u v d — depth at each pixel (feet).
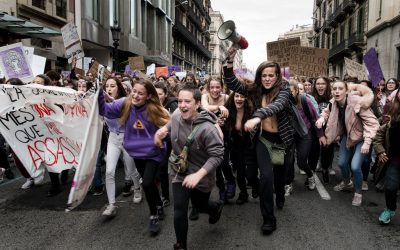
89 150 13.33
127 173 17.66
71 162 17.33
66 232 13.99
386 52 81.15
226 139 16.66
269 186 13.55
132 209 16.58
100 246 12.80
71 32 32.24
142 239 13.38
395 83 27.61
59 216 15.65
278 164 13.80
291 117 13.85
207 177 11.66
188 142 11.18
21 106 16.74
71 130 17.15
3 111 16.52
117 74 30.19
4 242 13.12
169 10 135.33
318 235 13.74
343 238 13.48
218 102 16.94
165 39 128.77
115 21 54.95
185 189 11.43
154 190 13.66
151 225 13.71
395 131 13.82
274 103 12.62
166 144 14.87
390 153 14.21
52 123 17.06
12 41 48.88
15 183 20.80
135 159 14.03
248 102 14.39
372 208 16.87
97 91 13.83
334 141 18.15
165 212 16.22
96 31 75.31
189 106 11.06
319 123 17.53
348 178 19.04
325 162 21.22
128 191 18.62
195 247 12.75
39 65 30.37
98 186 18.79
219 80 16.69
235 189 18.70
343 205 17.28
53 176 18.44
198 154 11.39
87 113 17.04
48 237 13.55
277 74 13.33
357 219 15.44
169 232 13.98
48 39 59.52
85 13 71.51
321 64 32.14
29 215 15.76
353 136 16.96
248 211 16.42
